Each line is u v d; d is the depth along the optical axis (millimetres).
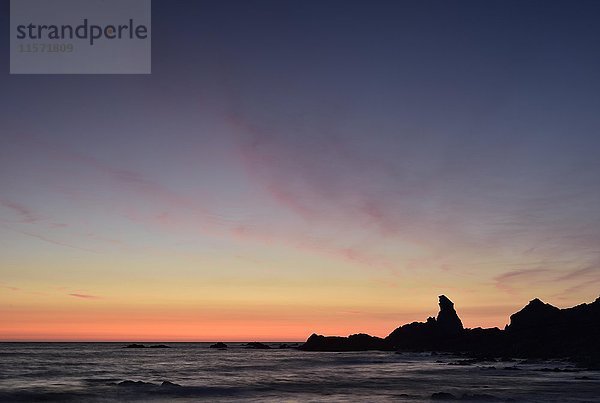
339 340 185250
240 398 42969
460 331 167750
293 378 63219
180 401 40750
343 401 41000
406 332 183625
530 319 133250
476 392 47156
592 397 42719
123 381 52312
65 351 151000
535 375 66562
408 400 41375
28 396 41688
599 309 121750
